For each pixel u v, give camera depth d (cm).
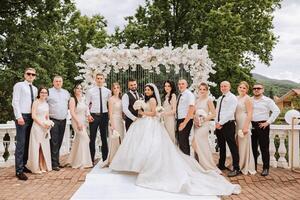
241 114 803
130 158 728
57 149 861
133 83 838
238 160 788
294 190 684
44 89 827
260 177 770
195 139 796
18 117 768
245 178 764
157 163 695
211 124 1145
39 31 1970
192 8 2506
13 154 908
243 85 809
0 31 1912
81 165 873
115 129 846
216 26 2350
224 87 798
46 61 1964
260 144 786
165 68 1221
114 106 855
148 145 722
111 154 838
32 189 690
